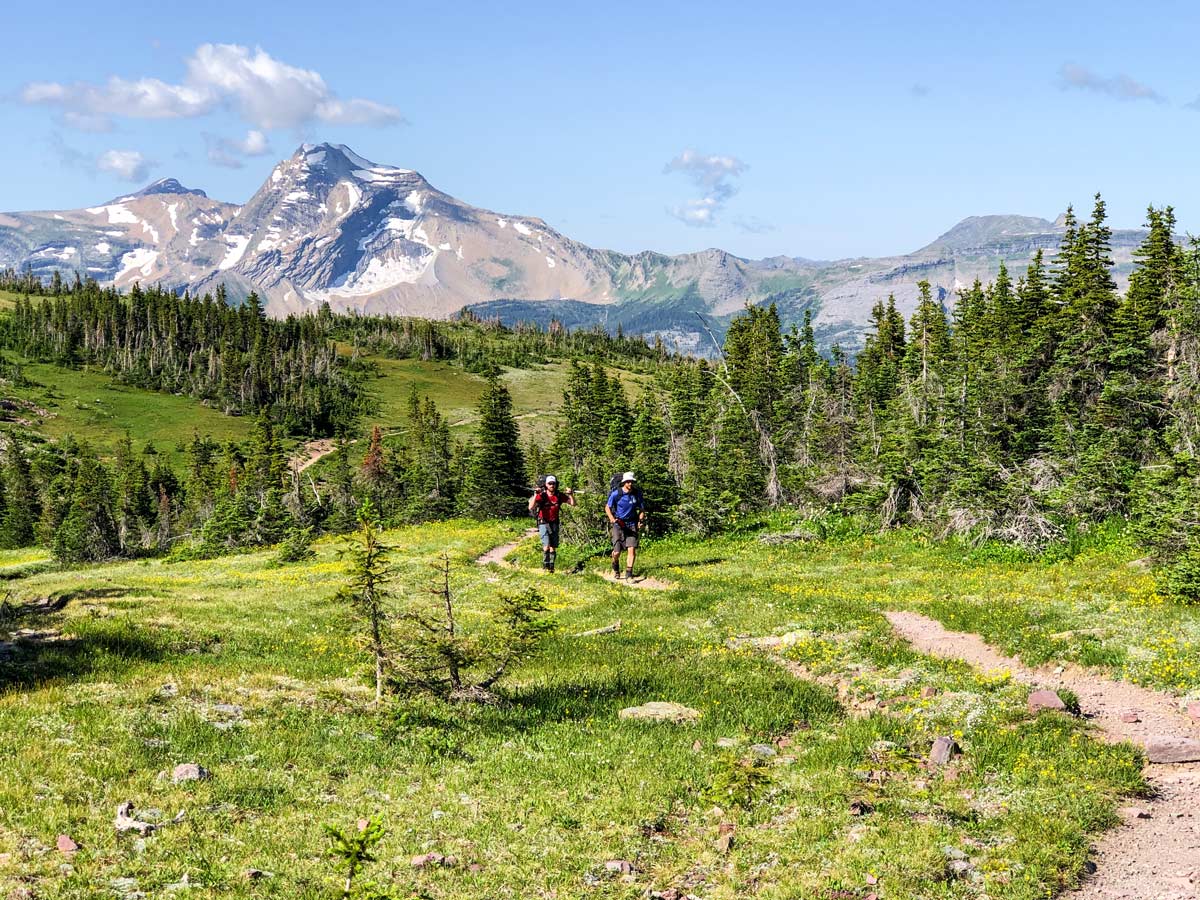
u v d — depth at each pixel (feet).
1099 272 152.87
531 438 588.91
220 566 144.56
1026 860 29.89
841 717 47.09
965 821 33.45
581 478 178.50
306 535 147.02
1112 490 107.04
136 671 51.03
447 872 29.53
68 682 47.50
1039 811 33.42
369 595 47.16
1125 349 136.15
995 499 108.47
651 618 74.49
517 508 225.35
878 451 149.79
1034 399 142.82
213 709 44.39
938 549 108.68
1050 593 74.28
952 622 65.00
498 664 53.31
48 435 634.84
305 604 82.53
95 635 59.21
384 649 47.29
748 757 40.70
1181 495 82.84
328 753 39.68
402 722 43.80
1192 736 40.70
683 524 136.67
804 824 33.19
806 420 200.44
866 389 231.71
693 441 190.90
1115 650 52.16
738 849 31.78
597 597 84.58
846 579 92.17
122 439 583.58
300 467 586.04
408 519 244.01
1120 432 124.47
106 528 370.32
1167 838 31.42
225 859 29.53
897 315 303.27
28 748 36.73
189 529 420.77
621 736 43.16
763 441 177.68
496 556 132.05
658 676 55.06
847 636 62.44
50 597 79.97
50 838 29.78
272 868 29.27
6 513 451.94
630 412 243.40
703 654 61.11
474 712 46.80
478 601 83.35
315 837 31.55
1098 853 30.63
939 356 225.35
